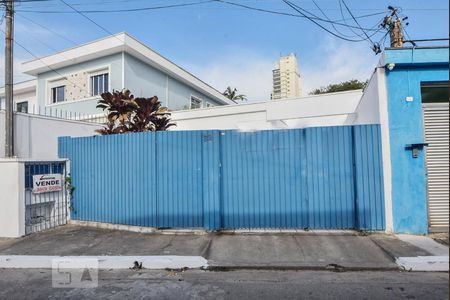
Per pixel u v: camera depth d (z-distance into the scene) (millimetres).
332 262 4996
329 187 6637
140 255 5375
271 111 12281
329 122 11492
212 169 6816
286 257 5242
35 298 3945
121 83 14289
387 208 6430
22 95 20906
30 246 6055
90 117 14195
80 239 6461
